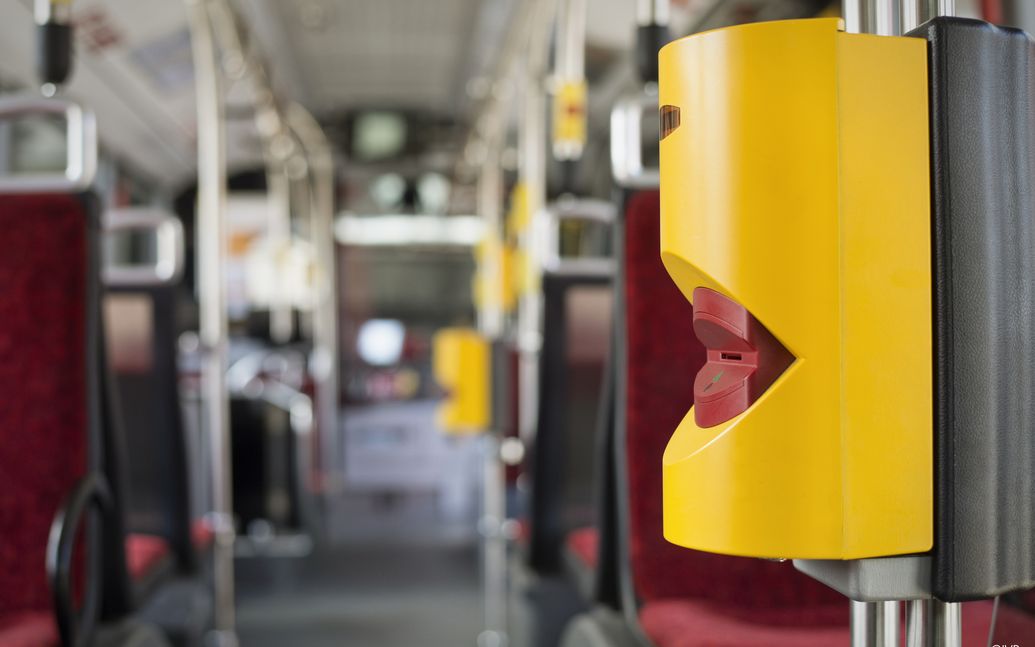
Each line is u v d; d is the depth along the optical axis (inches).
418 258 363.3
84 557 83.0
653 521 82.6
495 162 273.6
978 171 40.4
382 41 315.9
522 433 199.9
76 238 83.8
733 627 73.5
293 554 247.0
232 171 329.4
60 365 83.4
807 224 39.3
